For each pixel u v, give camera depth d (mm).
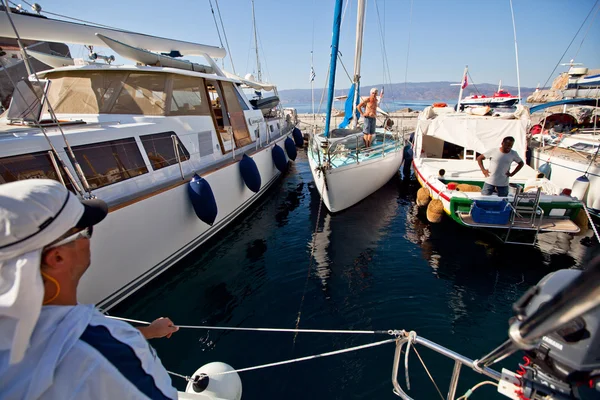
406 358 1873
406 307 4191
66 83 5219
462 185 6141
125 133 4277
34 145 3285
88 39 5070
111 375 654
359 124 9086
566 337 906
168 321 1382
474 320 3953
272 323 3967
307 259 5422
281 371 3291
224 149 6504
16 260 588
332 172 6602
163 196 4457
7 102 6387
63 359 613
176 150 4820
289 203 8180
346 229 6574
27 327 589
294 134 13172
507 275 4832
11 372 590
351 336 3746
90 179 3756
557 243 5586
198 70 6430
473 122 7602
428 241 5953
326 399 3006
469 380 3139
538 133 9750
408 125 17656
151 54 5410
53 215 627
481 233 6117
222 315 4105
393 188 9461
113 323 738
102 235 3635
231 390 2033
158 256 4531
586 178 6203
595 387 913
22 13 4832
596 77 8930
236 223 6809
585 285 466
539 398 1080
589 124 9422
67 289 721
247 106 8211
